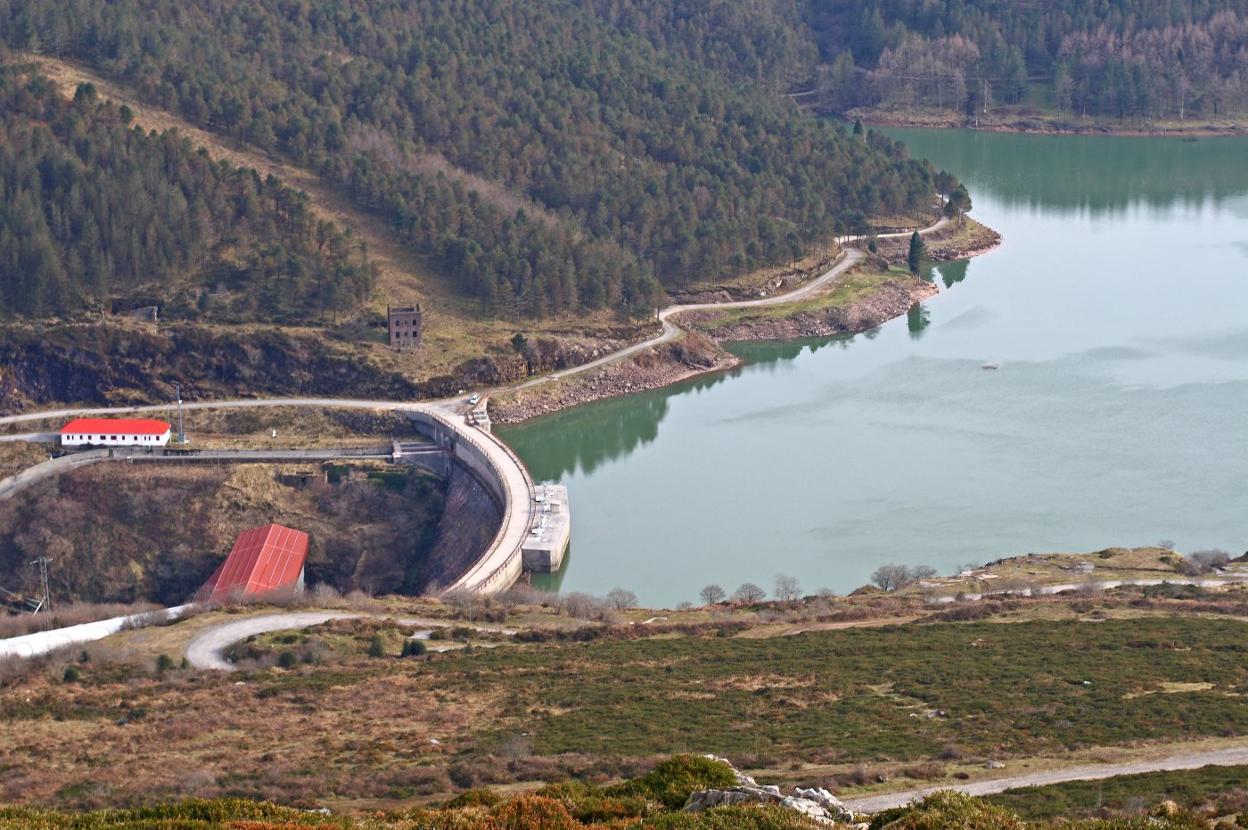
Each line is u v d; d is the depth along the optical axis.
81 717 179.25
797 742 156.25
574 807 117.94
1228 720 154.75
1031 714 160.88
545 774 149.25
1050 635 193.00
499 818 114.94
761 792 115.38
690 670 187.62
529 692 181.75
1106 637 190.38
